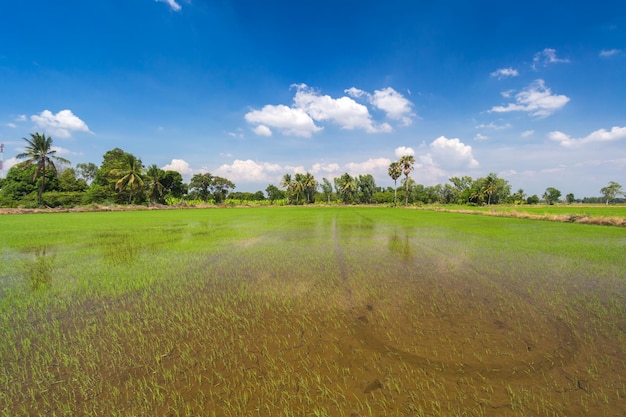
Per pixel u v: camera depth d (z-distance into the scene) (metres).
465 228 19.73
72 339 4.55
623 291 6.52
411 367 3.72
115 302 6.17
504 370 3.64
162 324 5.07
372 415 2.93
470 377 3.51
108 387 3.41
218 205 64.31
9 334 4.74
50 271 8.70
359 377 3.54
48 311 5.69
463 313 5.43
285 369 3.71
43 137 42.91
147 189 60.84
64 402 3.18
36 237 15.78
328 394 3.24
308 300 6.22
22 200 45.62
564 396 3.16
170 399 3.20
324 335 4.62
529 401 3.10
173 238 15.52
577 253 10.65
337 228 20.47
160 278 7.96
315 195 99.25
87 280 7.76
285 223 24.64
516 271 8.32
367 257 10.57
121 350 4.21
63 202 48.62
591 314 5.29
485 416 2.89
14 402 3.19
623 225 19.81
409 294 6.53
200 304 6.02
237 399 3.19
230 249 12.27
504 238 14.76
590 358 3.88
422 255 10.81
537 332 4.63
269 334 4.67
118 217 31.77
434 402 3.10
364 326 4.93
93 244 13.55
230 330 4.82
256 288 7.07
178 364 3.85
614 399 3.11
